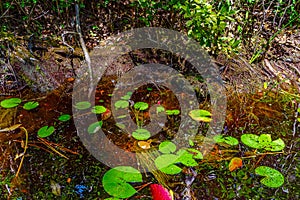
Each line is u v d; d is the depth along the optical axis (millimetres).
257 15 1938
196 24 1501
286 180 1156
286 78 1716
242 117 1461
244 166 1205
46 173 1180
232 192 1104
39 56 1694
